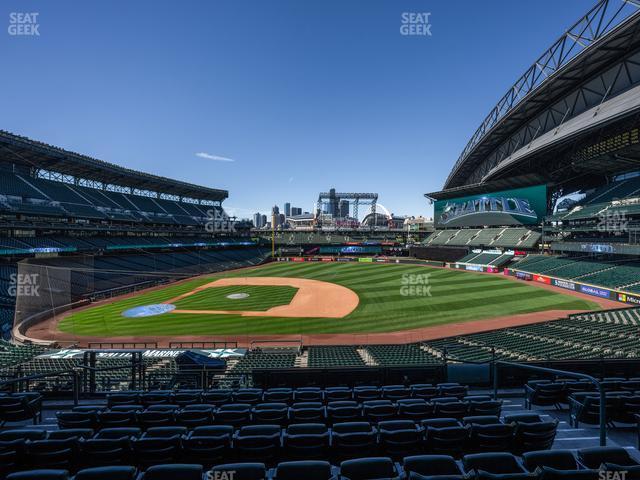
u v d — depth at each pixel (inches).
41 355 892.6
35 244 1879.9
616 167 2108.8
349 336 1149.7
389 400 375.9
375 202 4751.5
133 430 270.7
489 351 834.2
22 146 1802.4
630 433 320.5
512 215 2723.9
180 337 1157.1
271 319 1369.3
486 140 2694.4
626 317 1197.7
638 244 1592.0
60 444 242.8
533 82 1983.3
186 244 3004.4
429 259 3339.1
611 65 1578.5
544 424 266.2
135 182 2881.4
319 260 3676.2
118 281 1989.4
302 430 277.0
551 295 1684.3
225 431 273.7
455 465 208.2
